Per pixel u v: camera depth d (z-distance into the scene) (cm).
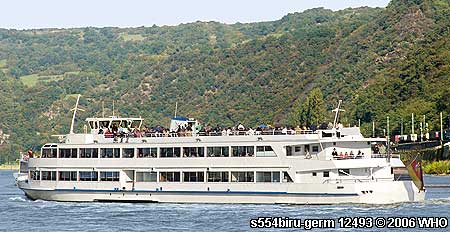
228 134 18500
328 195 17462
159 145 18650
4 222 16862
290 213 16600
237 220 16100
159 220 16412
